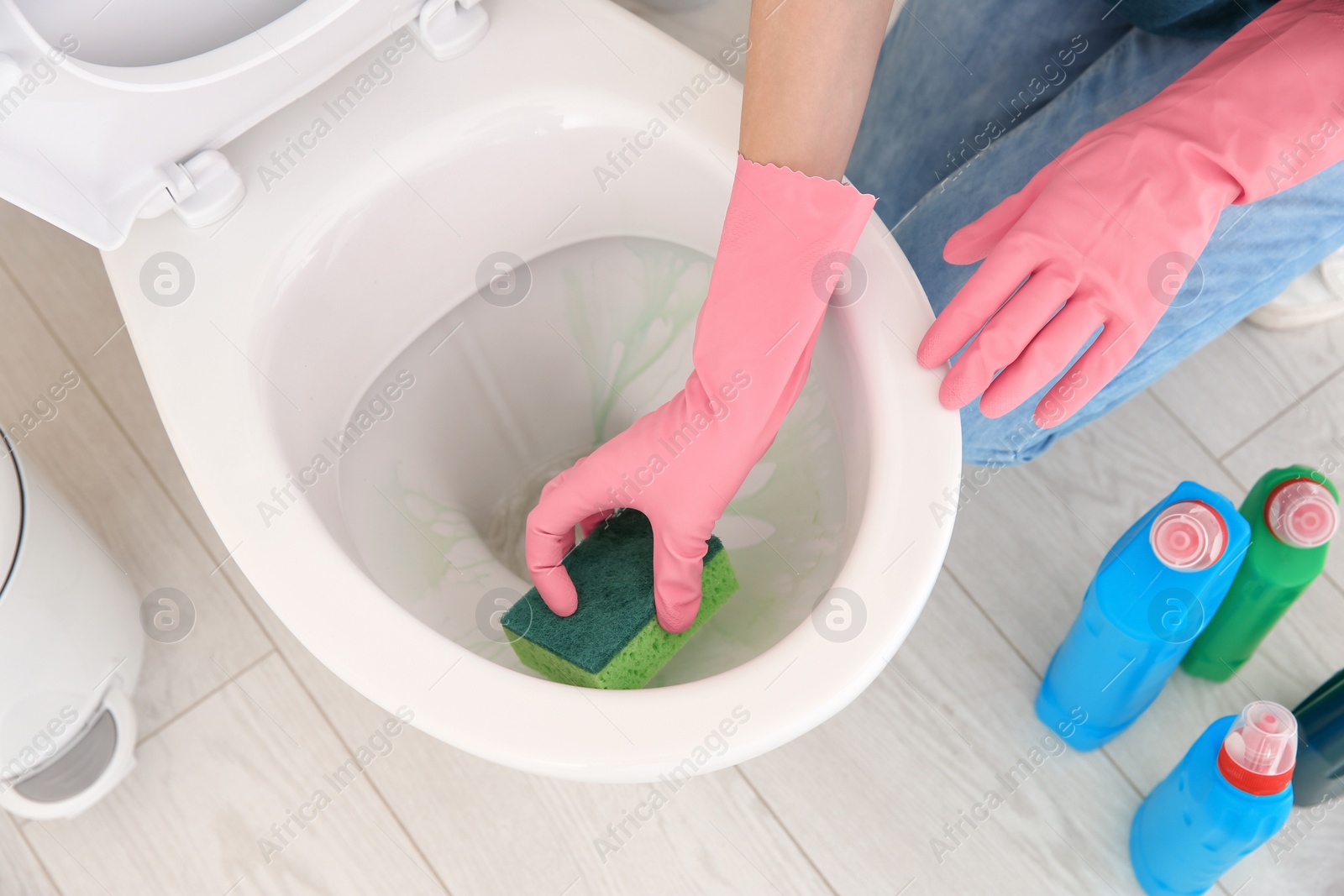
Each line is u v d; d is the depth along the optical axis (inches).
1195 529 30.1
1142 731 40.6
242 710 41.2
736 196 25.0
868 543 23.2
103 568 37.7
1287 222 30.1
